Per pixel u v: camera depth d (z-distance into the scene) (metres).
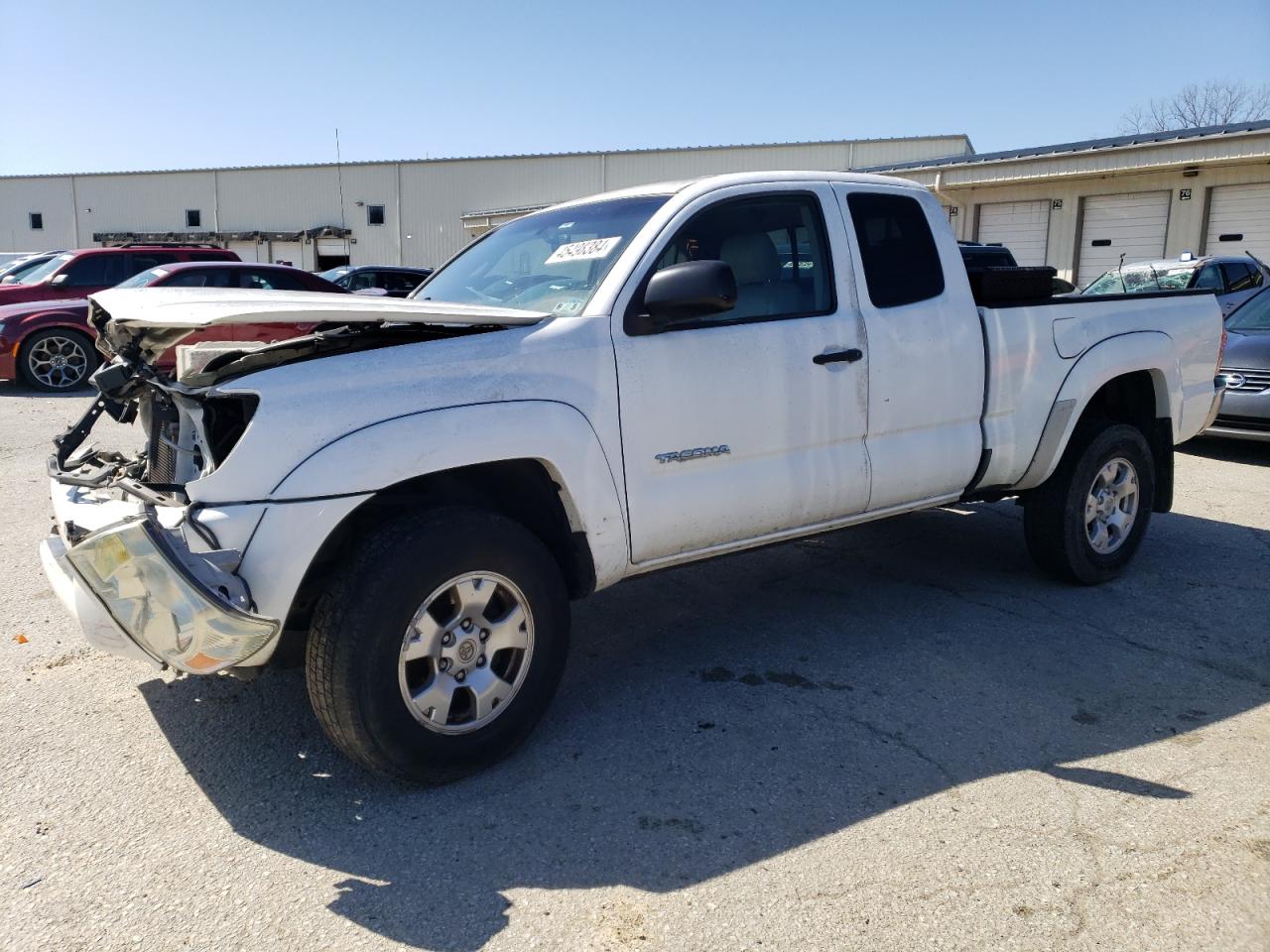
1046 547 5.04
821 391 3.92
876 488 4.17
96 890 2.63
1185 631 4.54
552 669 3.37
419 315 3.04
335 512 2.86
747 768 3.29
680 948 2.41
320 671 2.93
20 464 7.89
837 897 2.60
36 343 11.93
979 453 4.51
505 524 3.19
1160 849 2.80
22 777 3.21
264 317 2.80
